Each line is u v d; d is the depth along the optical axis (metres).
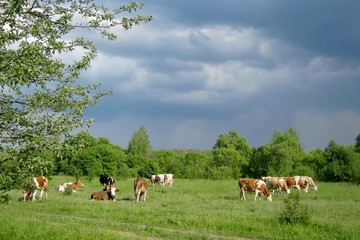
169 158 82.50
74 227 12.66
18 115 6.00
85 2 7.14
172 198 28.70
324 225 15.30
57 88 7.04
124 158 76.62
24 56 5.94
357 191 39.03
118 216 18.31
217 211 19.70
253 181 28.92
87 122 6.86
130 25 7.49
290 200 17.08
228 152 77.75
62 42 7.01
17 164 6.29
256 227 15.11
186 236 13.73
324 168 66.38
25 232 10.30
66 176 60.66
